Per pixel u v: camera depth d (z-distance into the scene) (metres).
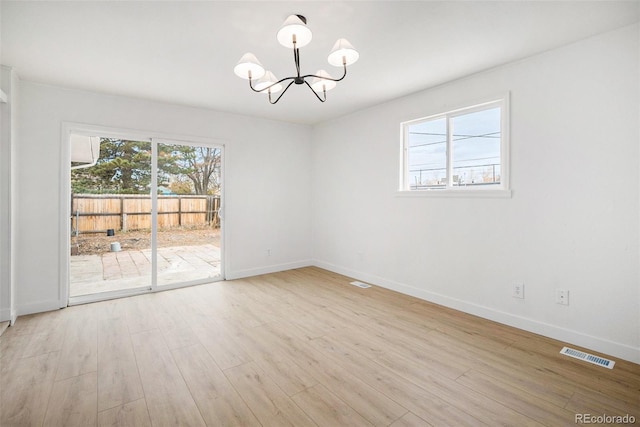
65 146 3.40
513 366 2.22
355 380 2.06
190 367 2.22
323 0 1.93
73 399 1.86
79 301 3.51
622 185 2.27
